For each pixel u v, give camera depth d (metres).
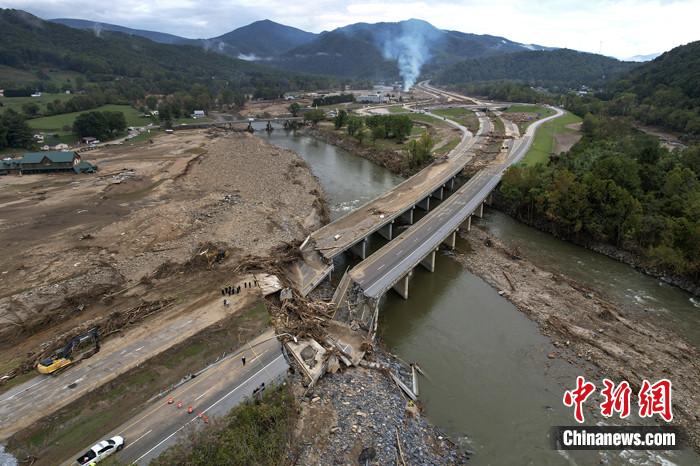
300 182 151.25
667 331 72.31
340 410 51.38
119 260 87.44
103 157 180.75
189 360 56.81
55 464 41.75
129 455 42.16
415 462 46.38
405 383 60.31
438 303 83.44
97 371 54.69
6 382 52.91
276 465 41.31
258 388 51.31
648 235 94.50
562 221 107.00
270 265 85.25
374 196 147.88
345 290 79.06
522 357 67.44
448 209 116.88
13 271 82.12
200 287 76.12
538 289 86.25
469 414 56.12
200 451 39.56
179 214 112.00
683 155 120.00
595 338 70.56
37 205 119.19
